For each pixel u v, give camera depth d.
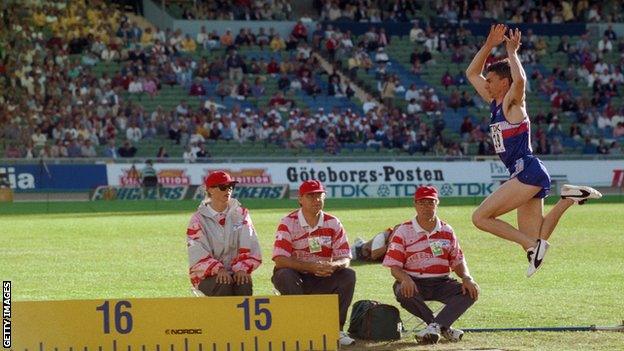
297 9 158.75
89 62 137.50
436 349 33.97
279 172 117.81
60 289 48.31
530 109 146.38
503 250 64.06
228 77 141.50
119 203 112.19
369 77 146.75
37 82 131.00
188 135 130.38
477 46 153.25
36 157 121.94
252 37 147.12
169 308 31.42
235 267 35.53
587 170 122.38
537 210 35.25
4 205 109.06
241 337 31.50
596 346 34.06
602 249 65.19
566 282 50.19
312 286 36.19
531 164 34.56
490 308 42.31
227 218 35.81
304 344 31.58
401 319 39.41
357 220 89.12
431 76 149.25
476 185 121.44
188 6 152.38
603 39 155.75
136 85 136.12
